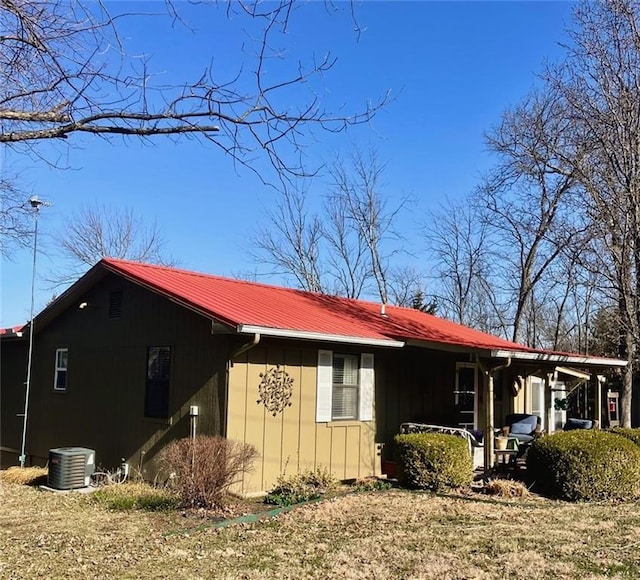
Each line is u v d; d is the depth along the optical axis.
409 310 18.44
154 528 7.67
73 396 12.78
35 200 11.33
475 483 11.08
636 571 6.17
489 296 32.97
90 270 12.05
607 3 12.49
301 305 13.09
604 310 17.86
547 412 16.69
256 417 9.97
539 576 5.99
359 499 9.48
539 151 16.98
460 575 5.98
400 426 12.88
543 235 21.27
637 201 11.95
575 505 9.57
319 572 6.03
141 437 10.98
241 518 8.12
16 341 14.85
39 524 7.92
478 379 15.38
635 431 12.20
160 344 10.89
